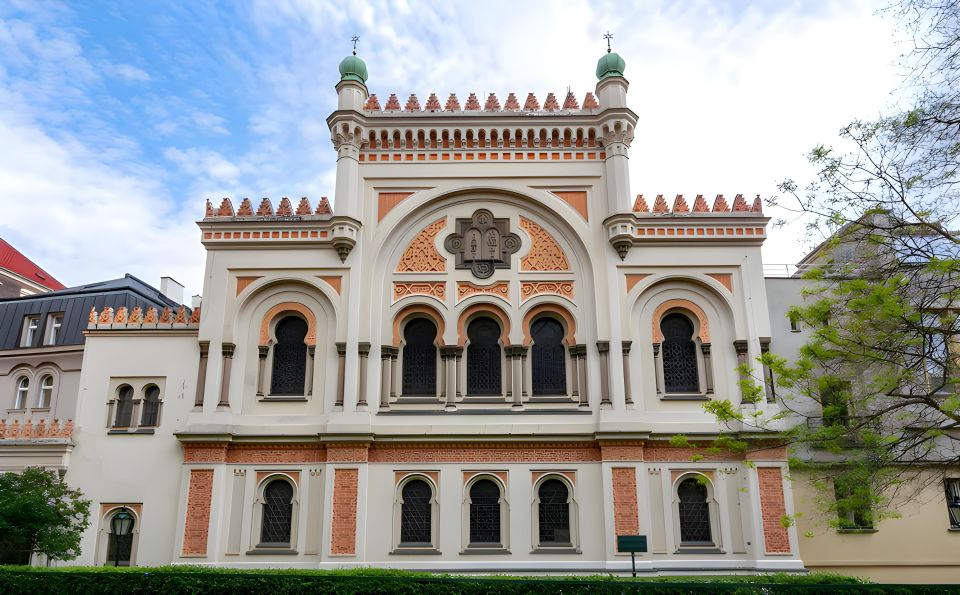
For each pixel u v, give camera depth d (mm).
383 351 27250
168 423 27078
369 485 25984
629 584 19016
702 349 27406
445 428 26297
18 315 37969
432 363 27797
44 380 36094
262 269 28062
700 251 28047
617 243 27609
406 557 25234
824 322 21266
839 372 21047
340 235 27656
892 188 18234
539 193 28797
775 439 25688
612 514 25266
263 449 26484
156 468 26641
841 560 26422
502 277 28172
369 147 29297
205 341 27266
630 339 27000
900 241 18375
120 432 27062
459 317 27734
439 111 29359
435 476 26156
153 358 27797
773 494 25453
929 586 18359
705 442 26078
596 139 29141
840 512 26406
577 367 27203
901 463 21094
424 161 29156
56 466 26625
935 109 17172
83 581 20297
